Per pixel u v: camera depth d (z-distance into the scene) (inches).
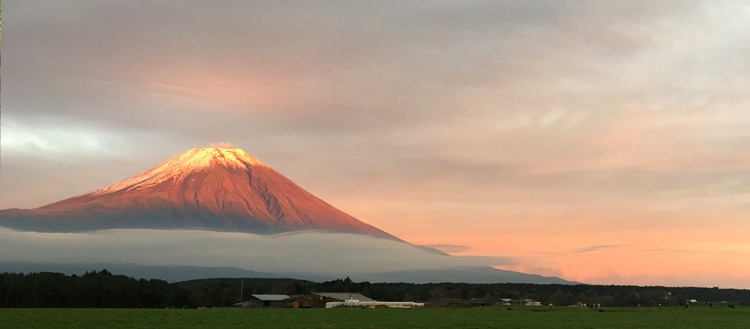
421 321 2780.5
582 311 3991.1
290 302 5674.2
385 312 3572.8
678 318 3216.0
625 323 2824.8
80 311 3353.8
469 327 2487.7
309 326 2432.3
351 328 2367.1
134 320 2618.1
